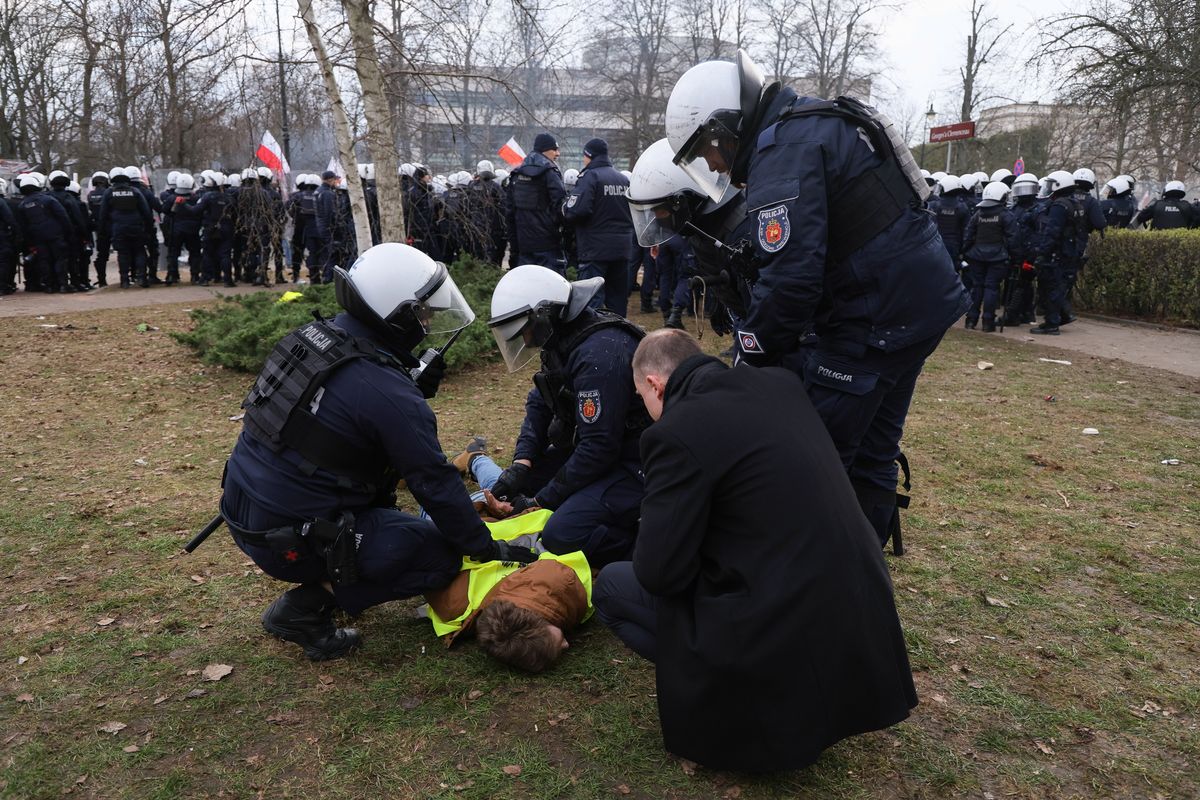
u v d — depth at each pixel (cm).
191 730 246
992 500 432
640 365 235
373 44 741
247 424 266
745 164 265
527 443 375
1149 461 496
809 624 200
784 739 204
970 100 2820
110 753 235
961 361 804
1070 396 661
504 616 267
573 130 2811
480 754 235
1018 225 951
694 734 212
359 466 263
